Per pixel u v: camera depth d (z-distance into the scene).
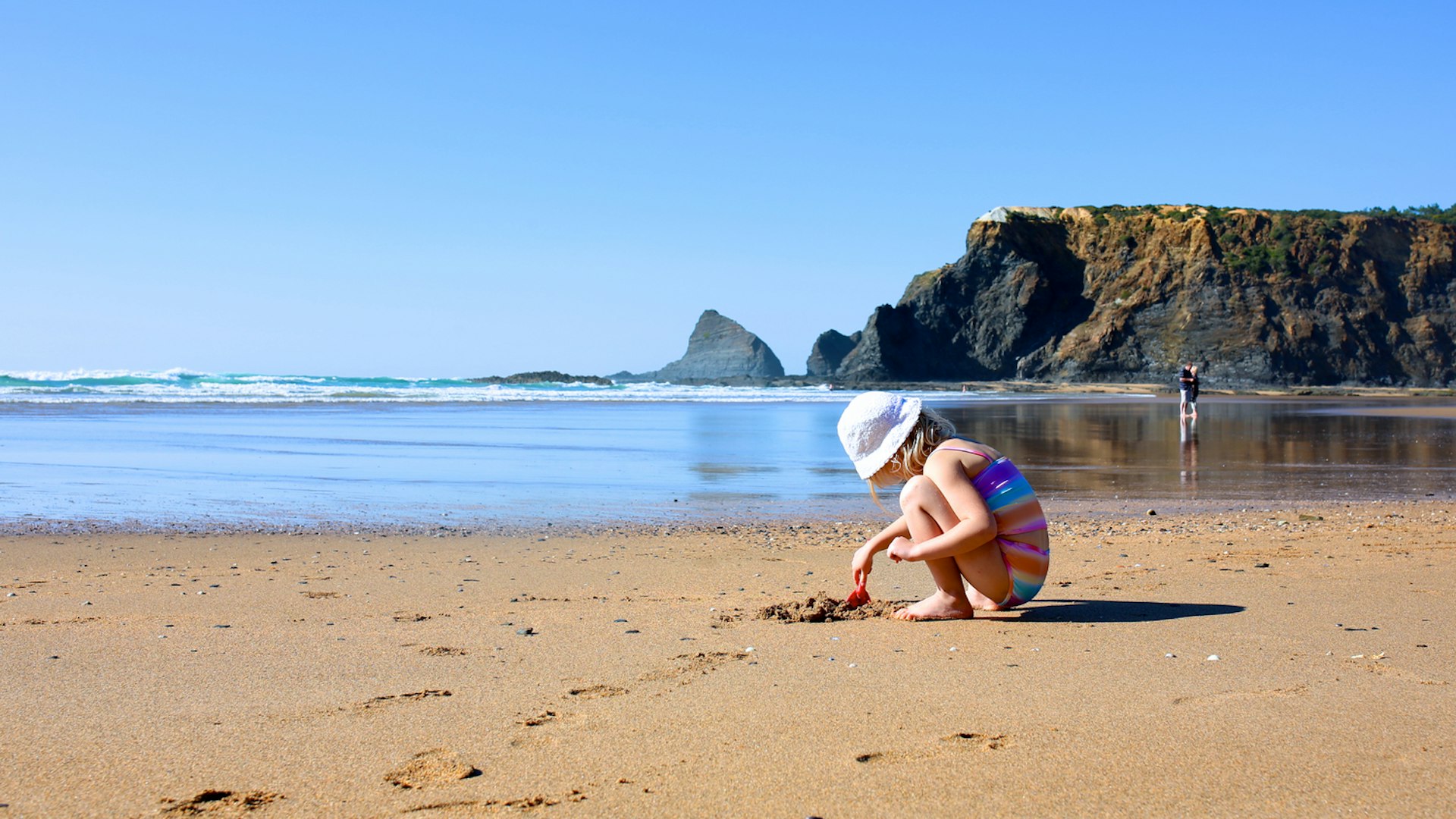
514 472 11.16
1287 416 27.00
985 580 3.83
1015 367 90.94
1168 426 21.59
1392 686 2.84
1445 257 85.62
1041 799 2.02
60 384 39.88
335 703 2.74
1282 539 6.30
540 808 2.00
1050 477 10.83
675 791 2.09
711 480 10.47
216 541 6.25
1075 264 93.50
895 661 3.20
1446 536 6.29
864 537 6.64
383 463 12.08
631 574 5.12
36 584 4.73
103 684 2.93
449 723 2.56
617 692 2.84
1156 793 2.04
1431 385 80.19
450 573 5.14
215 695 2.81
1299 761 2.22
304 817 1.96
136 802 2.03
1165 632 3.58
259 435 16.56
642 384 65.25
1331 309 82.31
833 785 2.11
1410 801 1.99
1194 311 84.00
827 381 87.25
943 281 96.00
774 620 3.88
